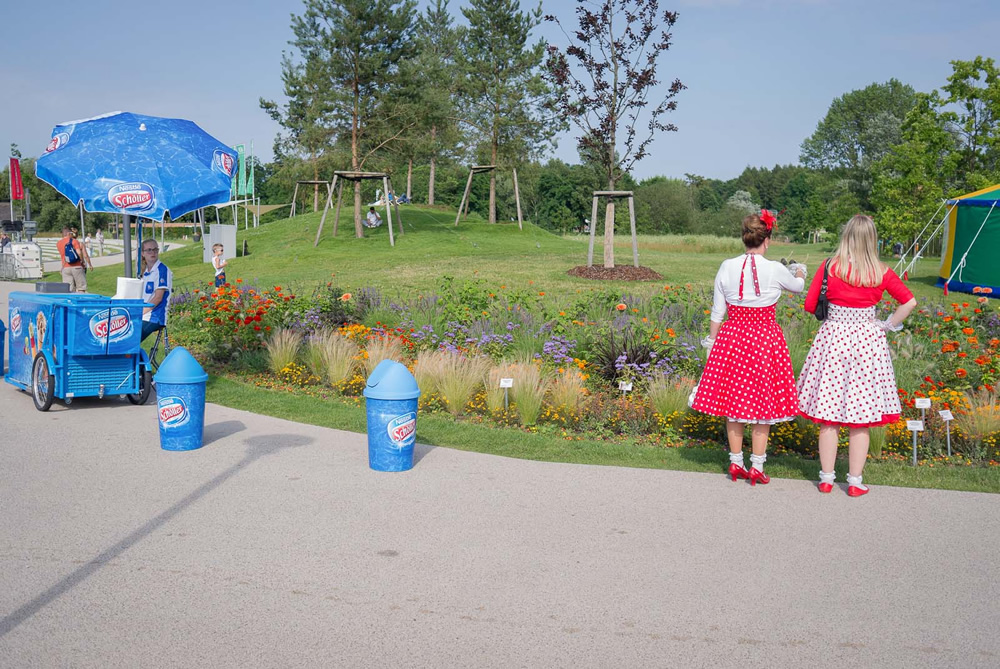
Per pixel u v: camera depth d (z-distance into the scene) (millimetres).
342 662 3271
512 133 42719
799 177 120375
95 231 106625
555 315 11672
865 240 5582
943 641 3533
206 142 9102
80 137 8562
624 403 8234
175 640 3436
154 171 8312
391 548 4543
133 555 4379
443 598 3898
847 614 3793
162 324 9375
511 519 5086
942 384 8617
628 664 3295
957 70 36531
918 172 37812
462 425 7922
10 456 6430
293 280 21922
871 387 5590
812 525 5059
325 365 10016
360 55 35250
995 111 35594
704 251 49000
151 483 5738
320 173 42250
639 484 5941
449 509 5270
